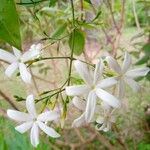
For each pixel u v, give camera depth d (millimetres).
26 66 109
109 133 285
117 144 308
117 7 298
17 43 89
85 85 100
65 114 107
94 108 99
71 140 326
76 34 131
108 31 290
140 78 240
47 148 237
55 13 205
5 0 88
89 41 323
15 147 235
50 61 292
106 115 112
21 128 109
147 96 310
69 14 200
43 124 109
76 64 101
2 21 88
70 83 109
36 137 109
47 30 234
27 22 238
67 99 107
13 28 89
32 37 269
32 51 108
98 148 336
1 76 203
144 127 322
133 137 307
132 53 289
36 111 109
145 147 302
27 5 118
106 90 104
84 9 199
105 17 263
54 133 109
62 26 153
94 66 105
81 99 102
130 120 296
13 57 109
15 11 88
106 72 106
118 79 106
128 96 275
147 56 254
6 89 221
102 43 289
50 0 122
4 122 246
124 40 304
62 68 251
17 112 110
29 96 109
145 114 319
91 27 141
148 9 298
